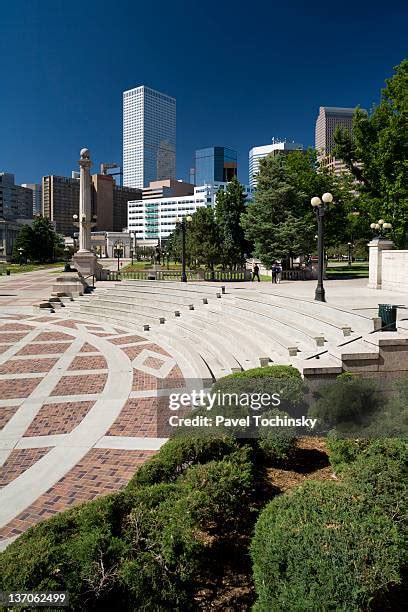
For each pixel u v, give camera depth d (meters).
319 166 39.19
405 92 27.86
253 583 3.72
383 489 3.88
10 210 182.12
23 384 10.38
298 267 40.38
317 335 10.19
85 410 8.61
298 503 3.39
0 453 6.79
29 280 43.81
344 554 2.83
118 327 18.50
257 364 9.41
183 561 3.33
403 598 3.41
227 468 4.44
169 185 189.88
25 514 5.15
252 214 34.78
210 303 18.06
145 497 3.93
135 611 3.02
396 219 28.61
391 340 7.13
